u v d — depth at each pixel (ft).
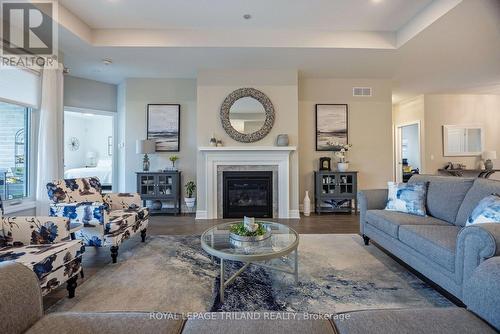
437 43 11.96
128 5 10.34
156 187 15.81
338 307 5.91
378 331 2.98
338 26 12.05
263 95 15.12
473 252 4.88
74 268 6.35
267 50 12.69
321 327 3.14
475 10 9.47
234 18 11.34
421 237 6.63
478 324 3.06
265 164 15.19
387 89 17.07
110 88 17.70
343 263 8.34
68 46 12.08
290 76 15.33
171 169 16.79
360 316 3.29
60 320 3.24
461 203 7.79
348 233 11.82
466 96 21.52
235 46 12.29
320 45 12.38
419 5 10.45
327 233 11.82
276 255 6.15
